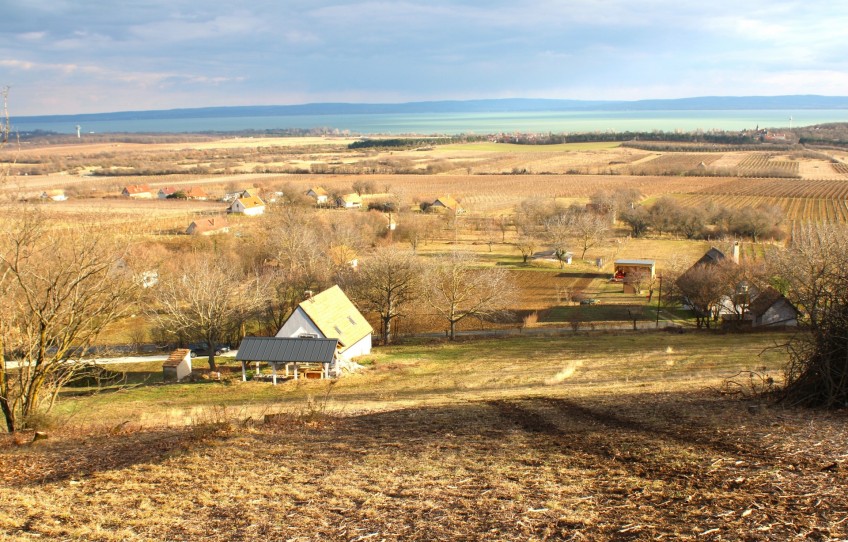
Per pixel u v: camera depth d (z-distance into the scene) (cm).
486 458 1367
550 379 3384
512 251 9575
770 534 836
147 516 1074
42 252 2214
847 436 1282
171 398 3622
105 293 2333
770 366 3425
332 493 1156
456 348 4991
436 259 7144
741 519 893
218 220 9900
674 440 1384
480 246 9988
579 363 3969
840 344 1617
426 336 5709
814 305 1711
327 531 962
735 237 10231
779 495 977
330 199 14362
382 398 3055
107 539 971
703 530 863
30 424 2038
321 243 7512
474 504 1043
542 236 9938
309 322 4559
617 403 2045
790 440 1281
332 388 3700
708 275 5525
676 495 1016
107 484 1276
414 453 1450
